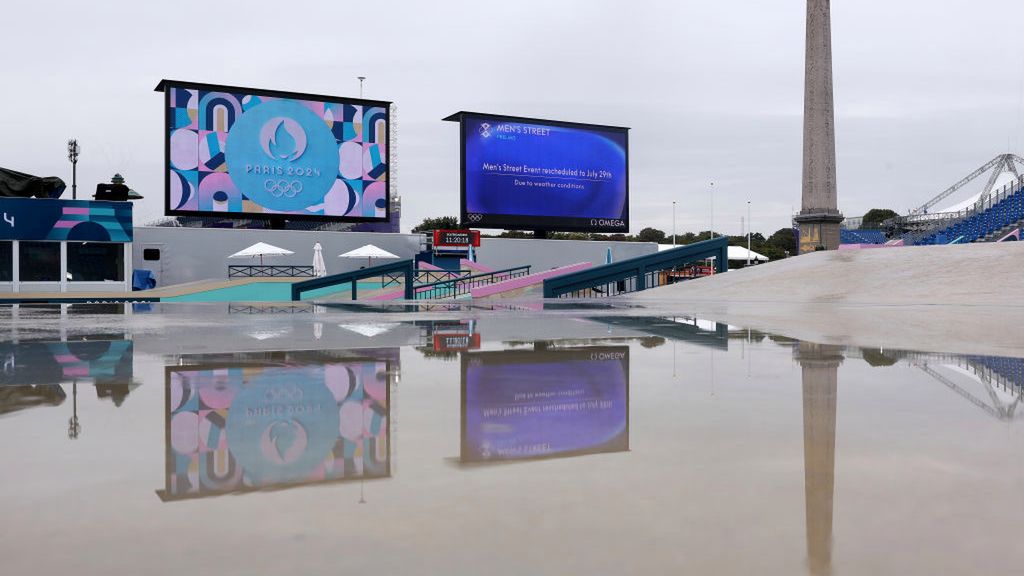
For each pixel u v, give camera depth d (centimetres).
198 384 290
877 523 118
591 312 952
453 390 275
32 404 240
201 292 2723
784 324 673
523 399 254
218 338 521
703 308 1048
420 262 3591
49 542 108
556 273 2636
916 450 174
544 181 4162
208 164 3531
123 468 155
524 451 172
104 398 254
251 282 2858
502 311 1006
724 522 119
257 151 3619
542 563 100
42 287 2705
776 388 281
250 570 97
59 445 178
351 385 288
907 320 730
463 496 134
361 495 134
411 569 98
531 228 4150
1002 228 5019
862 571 97
